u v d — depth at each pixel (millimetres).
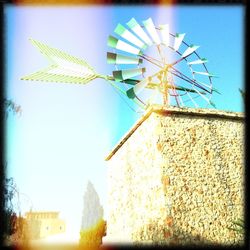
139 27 11969
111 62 11586
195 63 11922
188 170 8805
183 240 8148
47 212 30359
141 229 9266
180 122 9234
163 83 11250
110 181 12227
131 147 10641
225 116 9547
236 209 8734
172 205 8383
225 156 9219
